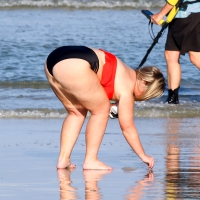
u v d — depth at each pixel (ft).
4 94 107.04
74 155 67.00
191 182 55.06
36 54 142.00
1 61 134.21
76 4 220.23
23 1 220.64
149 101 102.99
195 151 68.80
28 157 65.51
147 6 223.71
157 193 51.44
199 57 96.58
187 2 95.20
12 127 82.33
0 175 57.41
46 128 82.07
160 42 155.22
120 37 161.17
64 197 50.11
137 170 60.08
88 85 57.62
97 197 50.19
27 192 51.52
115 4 222.07
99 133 60.54
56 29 172.24
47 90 111.96
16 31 168.55
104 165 60.85
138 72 59.00
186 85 118.83
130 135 59.77
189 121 88.33
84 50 58.23
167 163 62.85
